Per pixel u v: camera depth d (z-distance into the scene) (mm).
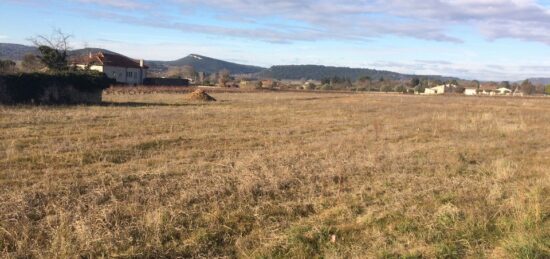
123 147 12148
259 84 97500
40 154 10602
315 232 6355
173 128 16641
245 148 13078
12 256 5230
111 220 6410
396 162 11203
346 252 5805
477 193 8516
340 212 7293
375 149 13359
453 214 7125
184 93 51688
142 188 8016
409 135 17297
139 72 82875
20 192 7484
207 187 8164
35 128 14906
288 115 24469
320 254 5812
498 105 43875
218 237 6191
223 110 25844
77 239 5668
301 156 11859
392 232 6516
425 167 10844
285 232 6383
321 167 10297
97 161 10391
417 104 41031
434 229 6586
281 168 9883
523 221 6824
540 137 17500
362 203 7754
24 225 6023
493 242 6246
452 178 9711
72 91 26359
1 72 24016
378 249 5883
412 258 5676
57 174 8977
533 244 5973
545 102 55562
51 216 6426
